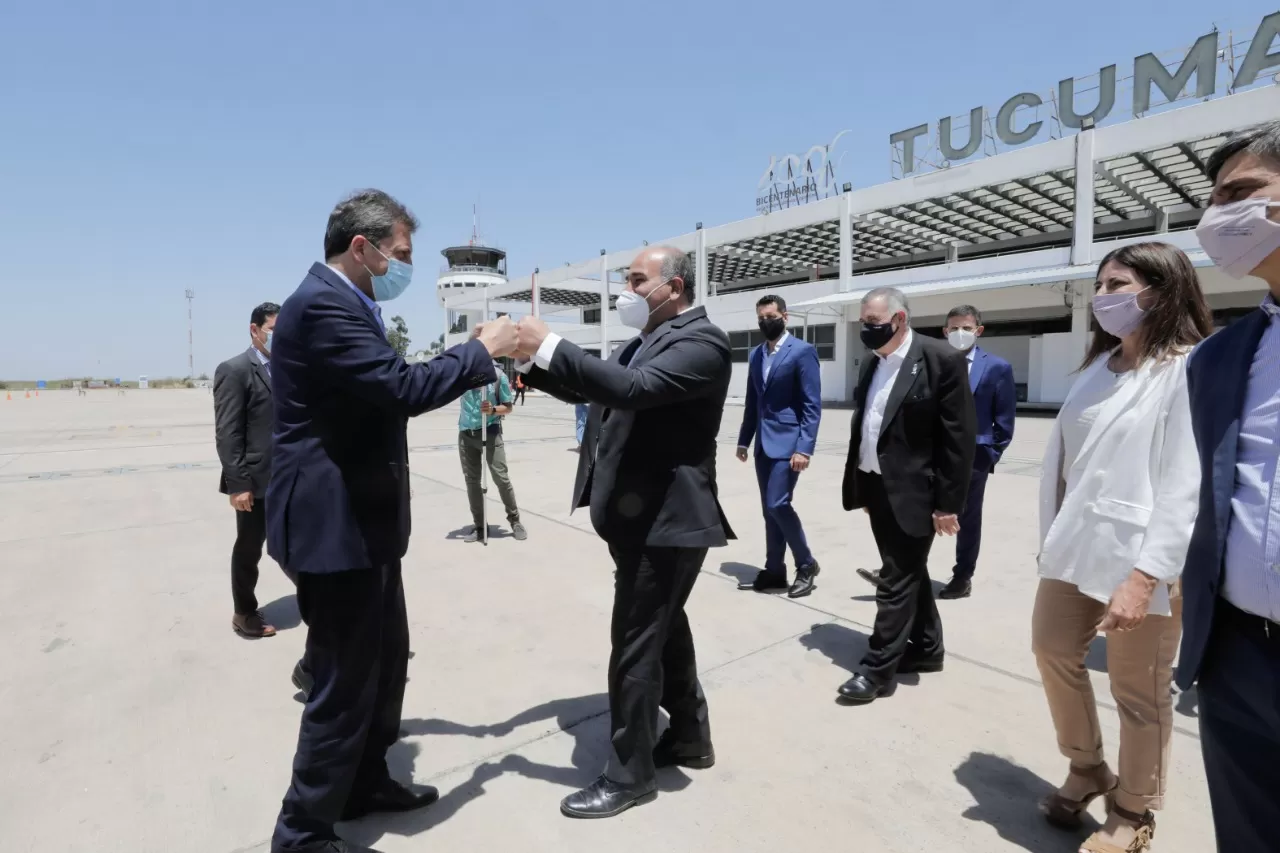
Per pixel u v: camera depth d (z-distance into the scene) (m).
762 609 4.18
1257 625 1.38
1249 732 1.41
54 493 8.17
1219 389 1.45
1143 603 1.74
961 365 2.96
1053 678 2.16
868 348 3.18
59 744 2.71
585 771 2.55
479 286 56.50
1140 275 1.90
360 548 1.94
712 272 36.00
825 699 3.06
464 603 4.33
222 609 4.28
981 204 21.80
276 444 1.96
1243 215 1.32
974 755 2.62
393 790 2.31
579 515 6.86
